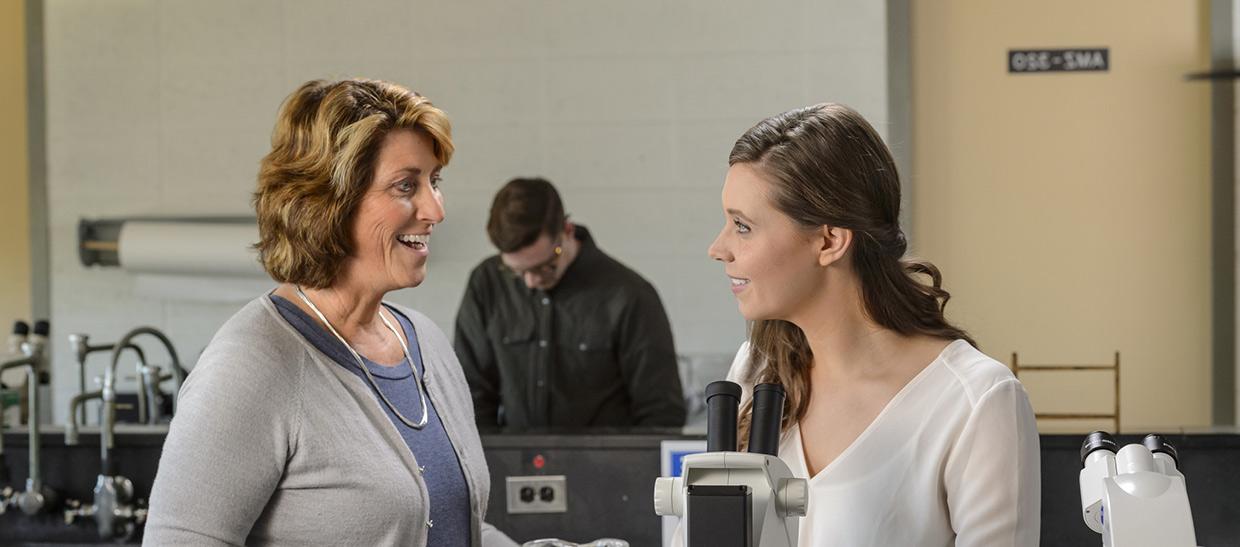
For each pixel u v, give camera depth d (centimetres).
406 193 163
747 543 112
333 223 160
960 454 135
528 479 283
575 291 348
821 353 147
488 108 454
